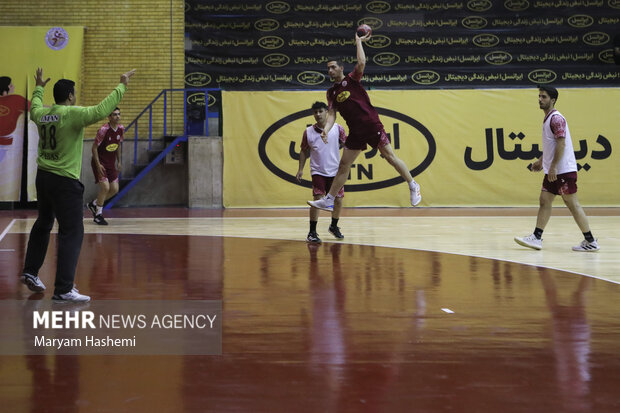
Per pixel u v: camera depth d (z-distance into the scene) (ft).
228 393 8.45
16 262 19.92
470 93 46.47
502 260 20.76
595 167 45.91
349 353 10.31
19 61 48.32
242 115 46.21
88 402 8.11
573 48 51.16
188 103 50.55
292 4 51.31
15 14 49.70
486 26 51.34
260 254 22.02
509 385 8.81
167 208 47.52
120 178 48.03
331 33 51.34
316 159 25.76
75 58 48.98
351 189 46.19
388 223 34.35
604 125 45.96
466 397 8.35
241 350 10.44
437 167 46.37
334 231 26.81
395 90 46.55
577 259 21.04
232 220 36.50
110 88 50.06
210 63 50.88
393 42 51.34
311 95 46.19
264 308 13.53
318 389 8.63
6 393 8.43
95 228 31.55
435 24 51.39
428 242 25.73
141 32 50.31
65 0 49.90
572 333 11.62
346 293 15.20
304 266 19.34
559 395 8.43
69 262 14.11
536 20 51.24
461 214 40.65
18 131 47.65
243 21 51.11
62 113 14.17
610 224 33.32
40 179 14.28
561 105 46.09
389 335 11.41
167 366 9.59
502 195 46.29
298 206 46.06
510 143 46.29
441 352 10.39
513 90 46.37
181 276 17.49
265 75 51.11
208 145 46.11
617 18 51.06
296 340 11.05
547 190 23.18
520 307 13.75
